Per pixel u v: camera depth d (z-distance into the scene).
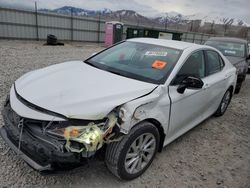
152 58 3.43
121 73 3.18
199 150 3.70
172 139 3.34
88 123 2.24
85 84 2.71
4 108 2.78
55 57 11.91
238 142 4.14
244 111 5.85
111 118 2.35
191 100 3.44
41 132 2.26
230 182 3.02
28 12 22.47
